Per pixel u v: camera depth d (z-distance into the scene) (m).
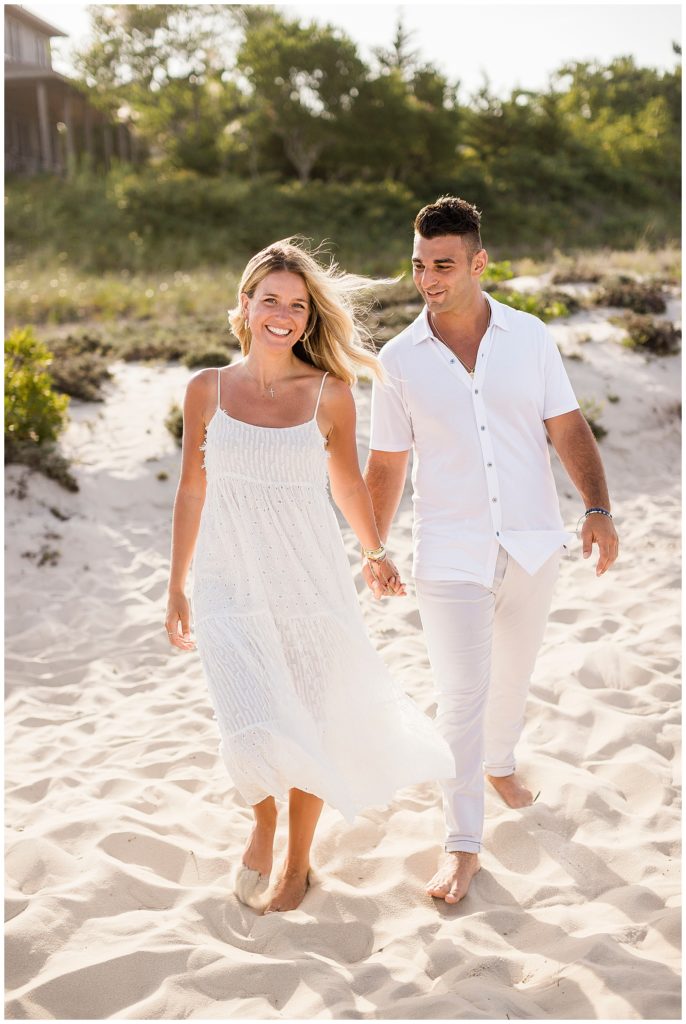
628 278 13.20
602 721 4.20
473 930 2.83
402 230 28.38
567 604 5.82
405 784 3.03
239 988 2.58
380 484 3.37
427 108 35.50
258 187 30.88
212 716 4.61
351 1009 2.44
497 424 3.15
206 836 3.45
